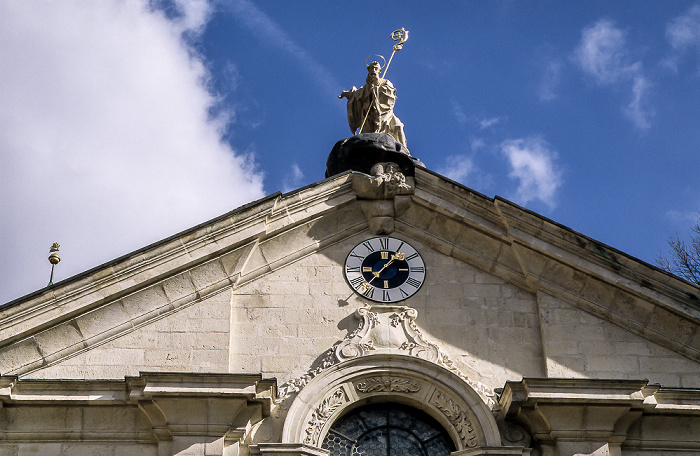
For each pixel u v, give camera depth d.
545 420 24.72
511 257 27.00
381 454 25.30
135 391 24.56
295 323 26.12
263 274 26.73
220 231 26.53
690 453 25.03
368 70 30.34
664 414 25.09
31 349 25.28
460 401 25.30
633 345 26.06
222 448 24.23
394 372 25.58
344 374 25.45
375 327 26.05
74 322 25.55
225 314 26.02
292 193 27.17
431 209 27.44
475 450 24.64
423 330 26.16
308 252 27.06
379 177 27.42
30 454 24.36
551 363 25.75
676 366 25.86
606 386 24.77
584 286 26.55
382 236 27.41
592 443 24.64
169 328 25.80
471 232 27.22
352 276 26.80
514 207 26.98
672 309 26.11
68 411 24.70
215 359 25.50
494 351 25.98
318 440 24.80
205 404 24.48
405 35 31.22
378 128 29.77
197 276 26.28
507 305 26.53
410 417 25.64
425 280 26.81
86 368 25.27
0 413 24.53
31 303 25.34
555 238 26.77
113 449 24.55
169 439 24.48
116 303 25.83
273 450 24.36
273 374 25.50
